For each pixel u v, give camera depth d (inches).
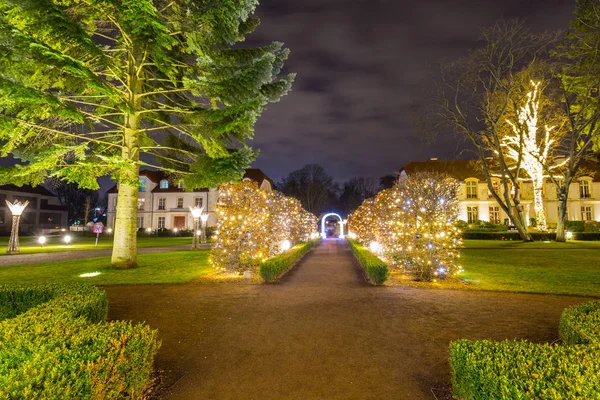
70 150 402.0
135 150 474.3
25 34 273.3
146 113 531.8
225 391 141.3
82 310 173.8
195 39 414.6
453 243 417.1
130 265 487.2
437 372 157.6
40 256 723.4
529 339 199.6
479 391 106.0
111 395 109.0
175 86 528.7
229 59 462.3
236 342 197.2
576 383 90.3
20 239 1505.9
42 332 128.4
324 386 145.1
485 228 1406.3
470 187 1690.5
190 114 442.6
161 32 325.7
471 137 1043.3
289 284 375.9
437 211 406.6
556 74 896.3
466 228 1393.9
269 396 136.9
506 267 516.4
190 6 427.8
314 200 2815.0
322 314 254.2
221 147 430.3
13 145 406.0
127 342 124.3
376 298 305.7
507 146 1109.1
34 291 219.8
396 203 518.3
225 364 167.6
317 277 426.9
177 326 227.0
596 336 136.6
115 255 486.3
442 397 135.6
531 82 924.0
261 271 387.2
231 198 458.0
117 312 260.4
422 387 143.9
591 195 1644.9
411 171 1756.9
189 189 552.4
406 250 431.2
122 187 490.9
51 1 303.3
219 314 254.8
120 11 323.0
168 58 358.9
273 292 331.6
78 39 311.9
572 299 302.4
